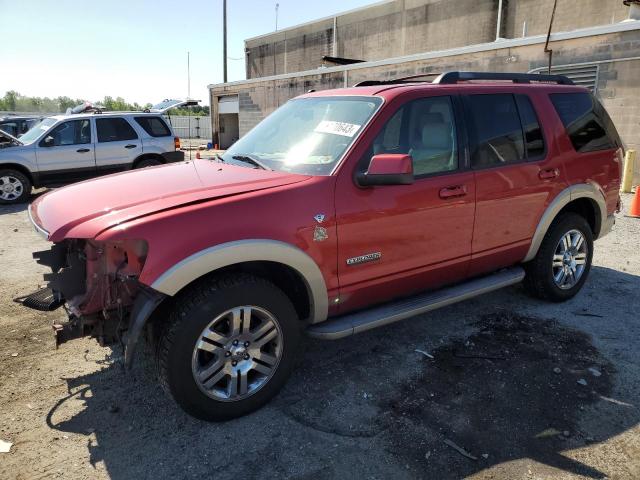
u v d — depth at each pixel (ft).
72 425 9.87
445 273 12.66
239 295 9.45
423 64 53.52
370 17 95.14
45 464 8.78
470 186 12.46
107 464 8.80
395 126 11.44
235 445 9.30
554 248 15.07
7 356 12.52
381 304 12.08
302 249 9.96
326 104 12.80
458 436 9.51
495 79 14.03
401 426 9.81
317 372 11.84
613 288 17.22
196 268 8.81
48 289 11.23
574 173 15.06
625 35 37.42
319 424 9.89
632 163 36.47
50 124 37.83
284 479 8.46
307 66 113.80
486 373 11.73
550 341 13.30
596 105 16.28
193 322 9.07
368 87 12.81
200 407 9.48
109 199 9.98
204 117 139.64
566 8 64.13
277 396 10.84
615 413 10.21
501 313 15.10
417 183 11.54
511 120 13.70
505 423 9.89
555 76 15.76
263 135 13.47
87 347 13.04
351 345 13.15
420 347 13.01
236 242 9.16
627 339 13.43
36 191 42.06
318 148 11.39
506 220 13.48
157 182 10.87
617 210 17.25
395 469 8.68
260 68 130.21
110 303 9.32
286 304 10.15
